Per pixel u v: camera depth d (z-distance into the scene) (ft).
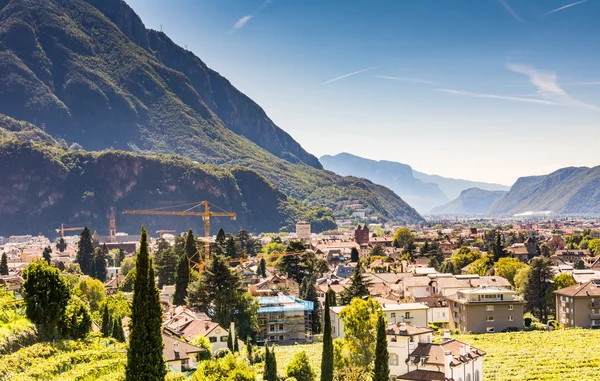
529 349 483.92
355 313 369.50
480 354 374.22
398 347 361.10
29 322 277.03
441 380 335.67
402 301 629.10
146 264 220.64
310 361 430.61
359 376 346.95
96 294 588.91
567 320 609.42
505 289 616.39
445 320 620.90
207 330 444.55
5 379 228.63
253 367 381.19
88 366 260.83
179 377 291.38
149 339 218.18
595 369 424.46
